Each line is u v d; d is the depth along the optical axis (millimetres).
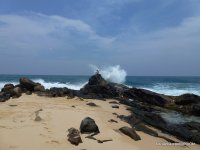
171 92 35406
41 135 10555
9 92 21469
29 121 12461
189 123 15898
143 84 52344
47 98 21109
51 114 13977
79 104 19016
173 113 20906
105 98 24703
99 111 16703
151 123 15164
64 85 42156
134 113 17750
